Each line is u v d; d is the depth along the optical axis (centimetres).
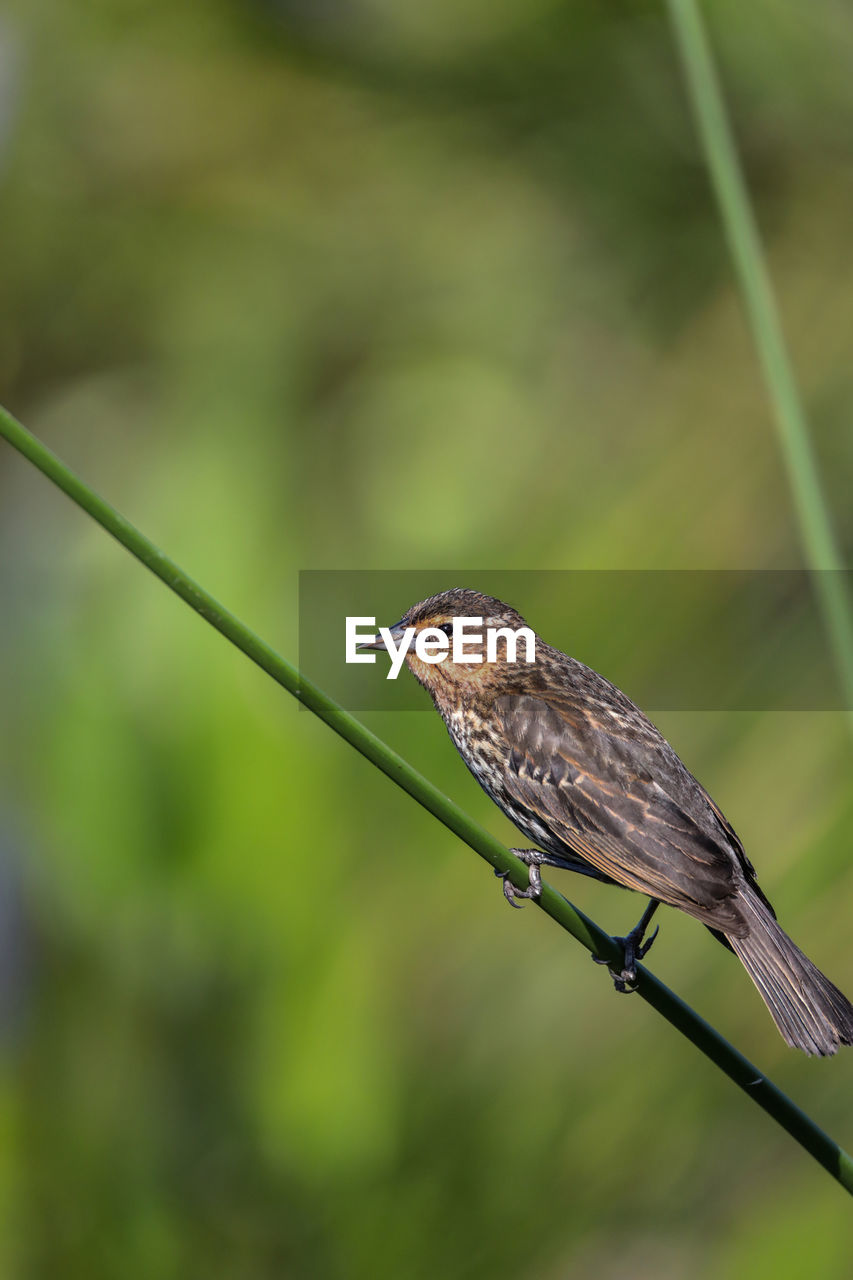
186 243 1275
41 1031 1059
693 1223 877
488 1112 909
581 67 1000
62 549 1231
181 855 1009
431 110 1074
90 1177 1035
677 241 1003
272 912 994
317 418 1254
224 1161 1011
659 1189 879
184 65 1184
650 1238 885
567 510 943
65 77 1262
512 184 1063
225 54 1170
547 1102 901
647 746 766
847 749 817
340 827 998
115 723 1042
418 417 1202
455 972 941
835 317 943
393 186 1109
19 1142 1050
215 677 1045
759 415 922
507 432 1141
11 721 1091
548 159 1036
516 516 991
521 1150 899
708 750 836
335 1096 966
